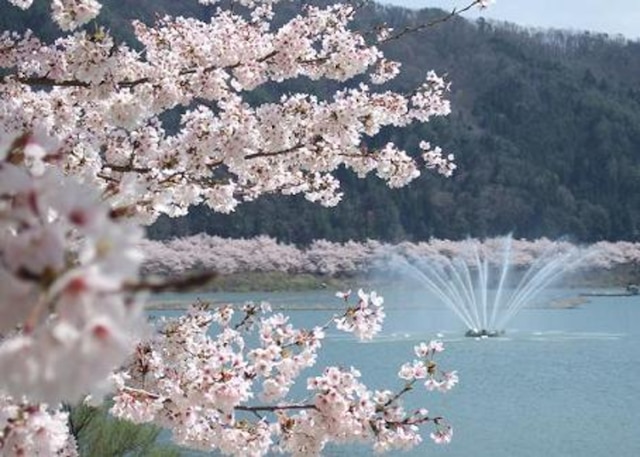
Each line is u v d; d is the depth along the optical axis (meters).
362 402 6.17
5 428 3.62
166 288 1.67
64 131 7.82
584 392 29.38
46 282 1.72
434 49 150.62
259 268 86.62
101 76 7.18
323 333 6.73
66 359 1.62
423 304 69.12
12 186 1.87
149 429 11.73
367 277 90.50
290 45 8.50
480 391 29.28
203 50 8.28
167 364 6.96
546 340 44.72
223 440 6.63
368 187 107.50
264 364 6.55
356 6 9.34
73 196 1.87
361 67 8.69
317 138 8.46
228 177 9.27
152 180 7.29
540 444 21.75
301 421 6.24
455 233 111.12
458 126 121.50
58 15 7.09
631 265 103.31
